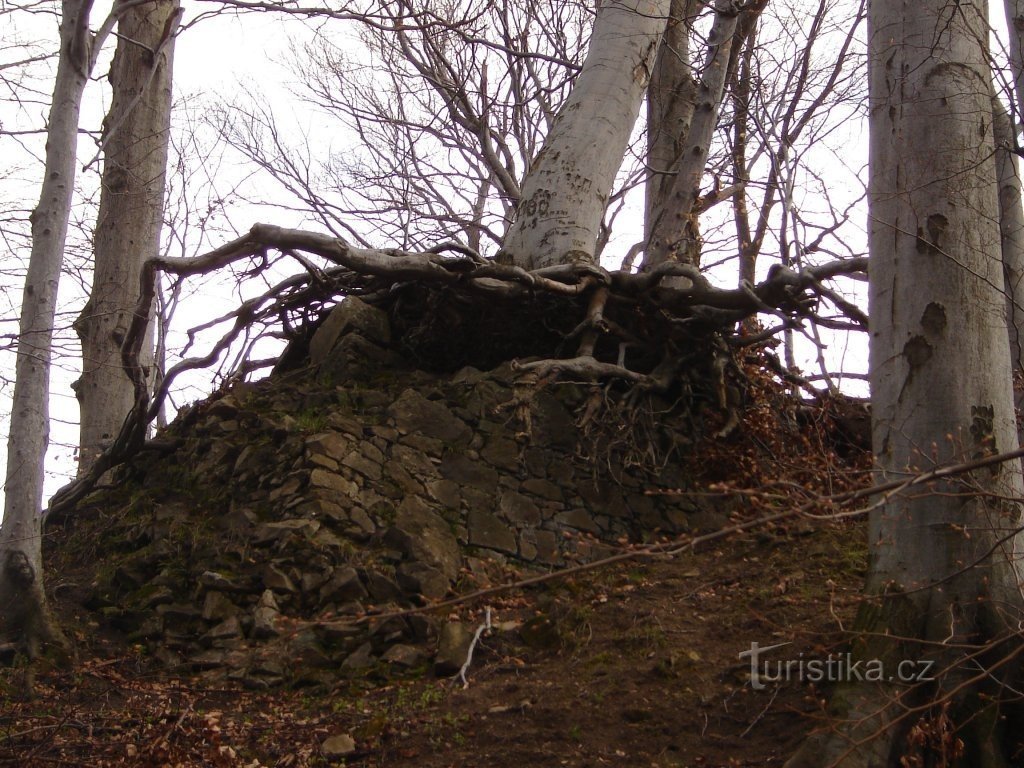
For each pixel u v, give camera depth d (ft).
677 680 20.49
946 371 18.12
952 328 18.28
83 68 26.48
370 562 24.30
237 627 23.70
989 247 18.80
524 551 26.68
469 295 30.27
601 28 36.19
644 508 28.81
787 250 33.24
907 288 18.72
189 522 27.25
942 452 17.85
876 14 20.51
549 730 19.31
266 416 29.17
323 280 31.22
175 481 29.99
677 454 30.25
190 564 25.89
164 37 37.17
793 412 32.04
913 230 18.86
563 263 32.78
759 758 17.97
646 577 26.02
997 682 16.47
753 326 33.50
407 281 29.66
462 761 18.72
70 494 31.86
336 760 19.08
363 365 30.86
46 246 25.27
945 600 17.52
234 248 28.68
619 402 30.27
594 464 28.68
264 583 24.14
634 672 21.01
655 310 30.42
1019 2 24.20
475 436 28.27
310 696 21.79
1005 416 18.16
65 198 25.77
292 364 33.63
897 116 19.61
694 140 34.50
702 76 34.96
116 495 31.32
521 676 21.56
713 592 24.39
